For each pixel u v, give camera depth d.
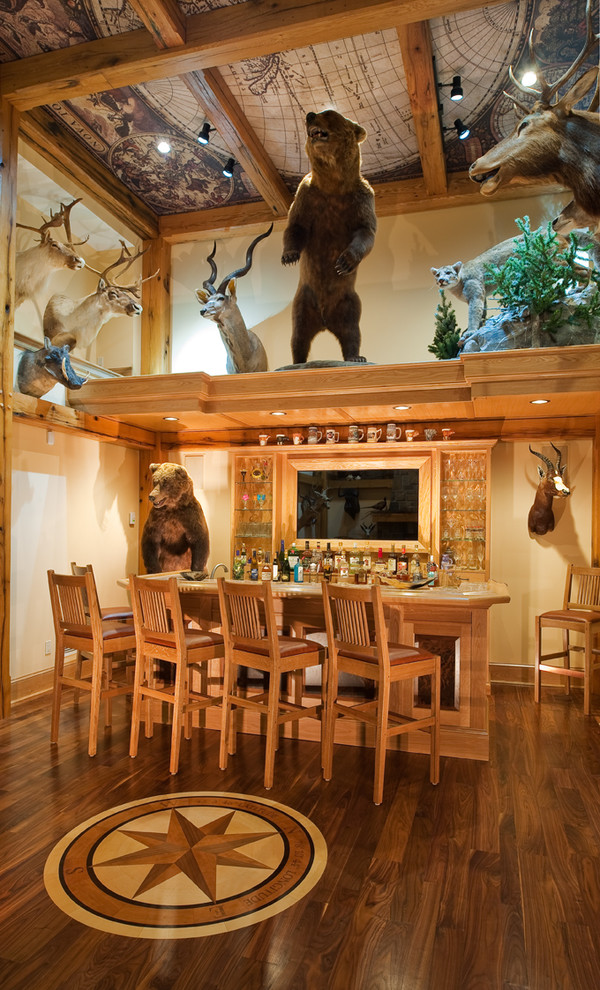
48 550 5.19
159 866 2.47
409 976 1.88
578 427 5.41
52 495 5.25
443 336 5.09
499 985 1.85
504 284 4.59
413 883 2.37
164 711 4.28
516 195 5.73
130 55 4.16
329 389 4.91
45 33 4.23
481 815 2.94
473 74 4.60
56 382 4.93
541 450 5.52
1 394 4.39
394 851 2.60
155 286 6.66
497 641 5.57
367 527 5.91
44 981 1.85
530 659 5.49
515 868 2.49
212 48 3.96
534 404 4.81
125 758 3.61
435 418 5.59
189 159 5.68
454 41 4.28
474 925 2.13
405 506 5.81
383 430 5.87
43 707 4.62
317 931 2.09
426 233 5.99
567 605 5.10
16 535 4.82
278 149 5.49
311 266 5.29
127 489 6.40
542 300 4.41
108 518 6.06
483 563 5.56
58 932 2.07
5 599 4.39
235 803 3.04
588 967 1.93
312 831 2.77
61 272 7.13
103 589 5.97
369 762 3.60
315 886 2.34
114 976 1.87
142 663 3.67
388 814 2.94
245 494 6.25
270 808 2.99
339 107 4.93
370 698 3.84
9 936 2.05
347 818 2.89
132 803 3.02
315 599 3.94
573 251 4.46
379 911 2.20
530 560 5.52
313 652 3.46
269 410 5.16
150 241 6.70
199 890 2.31
